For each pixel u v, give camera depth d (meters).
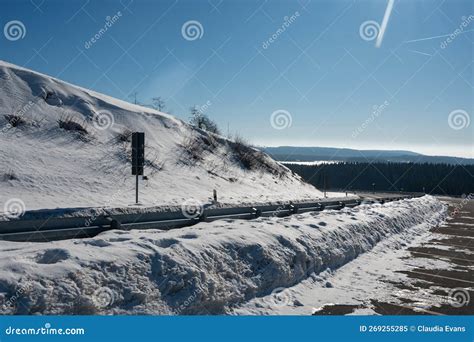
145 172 20.19
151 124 26.20
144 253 5.97
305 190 32.81
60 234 7.63
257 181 27.88
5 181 14.59
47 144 18.66
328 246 10.10
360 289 8.25
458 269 10.16
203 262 6.55
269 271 7.59
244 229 8.84
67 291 4.79
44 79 23.34
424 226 19.67
